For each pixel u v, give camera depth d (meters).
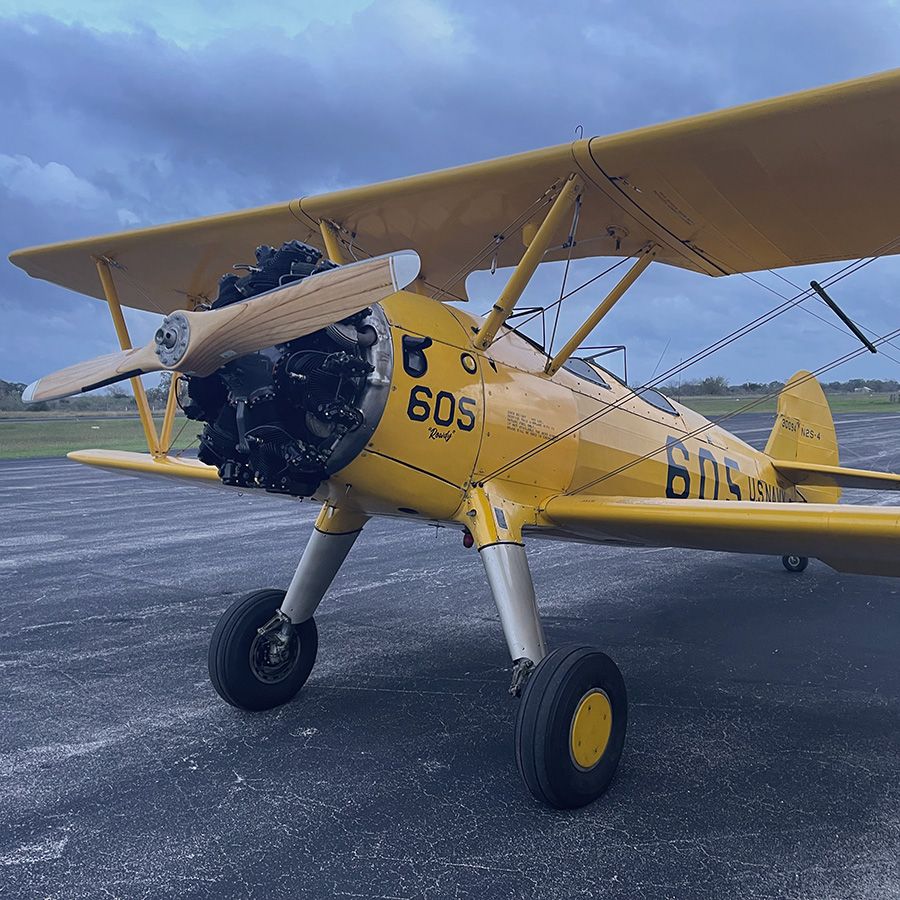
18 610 6.22
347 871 2.64
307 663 4.27
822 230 3.96
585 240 4.37
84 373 3.66
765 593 6.87
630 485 4.82
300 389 3.15
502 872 2.63
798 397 7.69
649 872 2.62
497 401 3.80
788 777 3.36
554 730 2.97
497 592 3.54
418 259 2.95
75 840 2.85
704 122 3.13
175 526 10.73
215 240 4.83
